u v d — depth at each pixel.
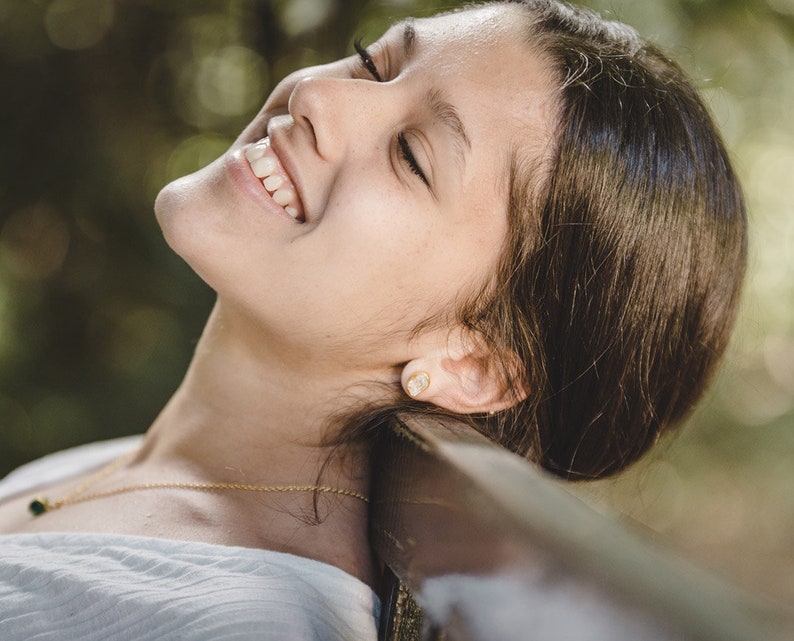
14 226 2.84
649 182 1.13
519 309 1.14
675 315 1.18
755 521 3.88
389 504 0.97
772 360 3.82
